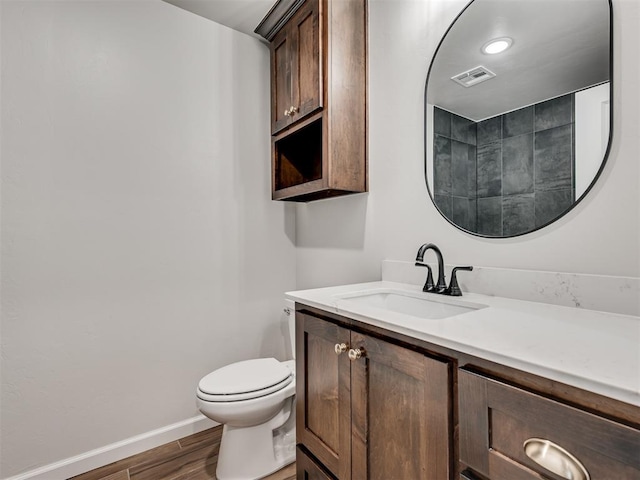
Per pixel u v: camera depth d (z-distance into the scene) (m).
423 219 1.45
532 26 1.11
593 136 0.96
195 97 1.94
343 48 1.61
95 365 1.62
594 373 0.51
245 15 1.96
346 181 1.62
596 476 0.49
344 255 1.89
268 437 1.57
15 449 1.43
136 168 1.74
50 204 1.52
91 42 1.62
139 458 1.67
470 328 0.77
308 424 1.18
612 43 0.92
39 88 1.50
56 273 1.54
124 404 1.70
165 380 1.82
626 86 0.90
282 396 1.51
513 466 0.58
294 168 2.10
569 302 1.00
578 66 0.99
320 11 1.56
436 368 0.73
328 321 1.08
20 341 1.46
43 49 1.51
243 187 2.12
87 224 1.61
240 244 2.10
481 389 0.63
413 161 1.49
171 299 1.85
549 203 1.06
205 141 1.97
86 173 1.61
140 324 1.75
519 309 0.97
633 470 0.45
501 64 1.19
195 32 1.94
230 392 1.42
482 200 1.24
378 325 0.87
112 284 1.67
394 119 1.57
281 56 1.88
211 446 1.77
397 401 0.83
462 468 0.67
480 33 1.25
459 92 1.31
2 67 1.42
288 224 2.31
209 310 1.98
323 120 1.57
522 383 0.59
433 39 1.41
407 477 0.81
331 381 1.06
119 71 1.69
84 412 1.59
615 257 0.92
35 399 1.48
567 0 1.02
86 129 1.61
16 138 1.45
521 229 1.13
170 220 1.85
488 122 1.22
